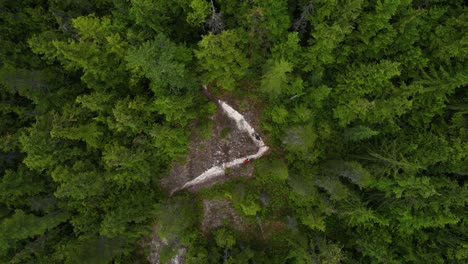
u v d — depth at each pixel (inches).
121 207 1182.9
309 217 1187.9
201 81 1120.8
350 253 1275.8
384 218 1186.6
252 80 1219.9
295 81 1109.7
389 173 1102.4
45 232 1233.4
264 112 1231.5
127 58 872.9
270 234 1328.7
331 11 1002.1
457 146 1074.7
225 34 939.3
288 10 1088.2
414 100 1159.0
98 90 1079.6
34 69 1197.1
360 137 1149.7
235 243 1321.4
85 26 980.6
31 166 1088.2
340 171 1159.6
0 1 1189.1
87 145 1165.1
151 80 1058.7
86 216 1208.2
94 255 1130.0
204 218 1332.4
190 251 1289.4
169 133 1088.8
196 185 1307.8
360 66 1096.2
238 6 1029.8
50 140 1074.7
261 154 1268.5
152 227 1326.3
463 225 1152.8
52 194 1203.9
